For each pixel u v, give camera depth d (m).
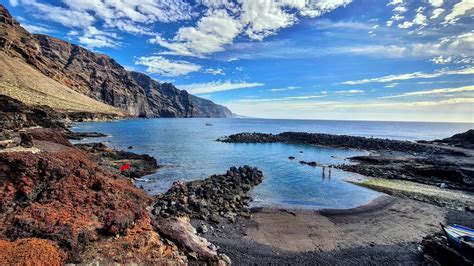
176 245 12.79
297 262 14.04
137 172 31.80
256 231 17.56
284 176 34.38
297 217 20.36
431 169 34.03
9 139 16.47
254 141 74.56
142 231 12.14
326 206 23.22
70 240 9.98
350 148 64.12
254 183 29.97
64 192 12.05
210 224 18.11
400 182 31.69
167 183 29.05
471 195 26.69
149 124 148.12
